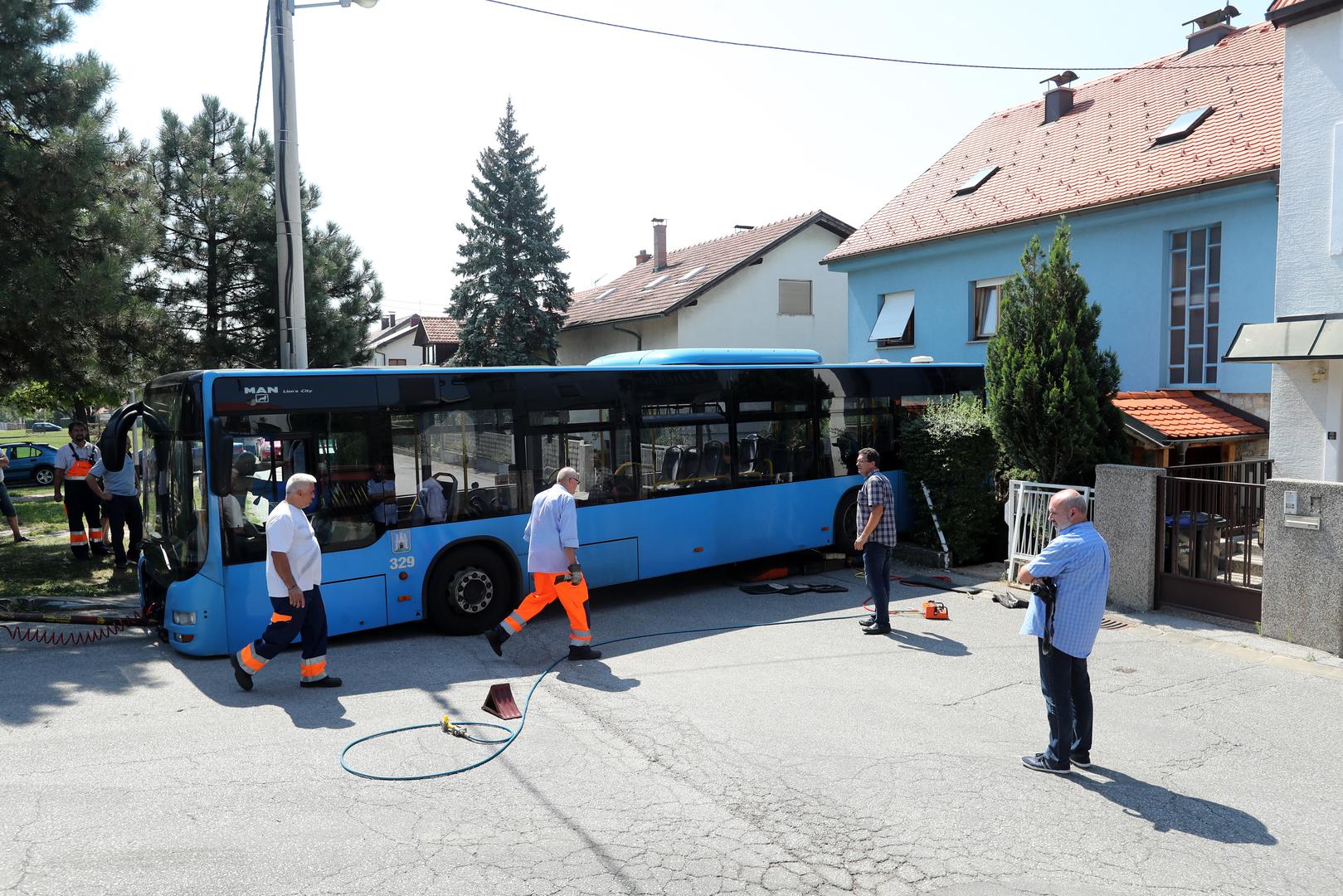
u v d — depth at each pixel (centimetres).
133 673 780
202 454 808
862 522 904
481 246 3372
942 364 1385
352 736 627
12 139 1063
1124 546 975
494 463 952
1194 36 1856
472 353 3375
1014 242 1694
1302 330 1050
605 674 778
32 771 562
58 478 1323
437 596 916
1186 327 1439
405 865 446
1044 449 1091
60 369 1199
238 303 1664
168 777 554
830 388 1245
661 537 1077
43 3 1138
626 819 500
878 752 598
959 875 439
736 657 828
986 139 2111
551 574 824
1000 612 989
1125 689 727
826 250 2873
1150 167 1512
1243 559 929
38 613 970
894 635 897
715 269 2778
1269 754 595
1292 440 1102
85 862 446
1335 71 1044
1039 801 523
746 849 466
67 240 1101
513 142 3406
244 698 712
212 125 1698
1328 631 808
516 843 471
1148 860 455
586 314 3316
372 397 877
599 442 1030
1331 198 1052
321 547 849
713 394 1125
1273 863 454
